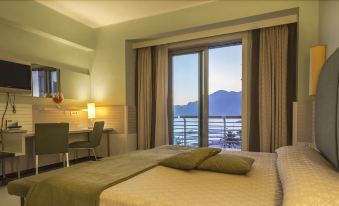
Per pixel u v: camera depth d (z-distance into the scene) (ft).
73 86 13.67
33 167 11.51
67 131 10.32
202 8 11.39
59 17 12.20
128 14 12.63
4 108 10.16
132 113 14.06
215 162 5.24
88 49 14.46
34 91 11.48
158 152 7.47
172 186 4.15
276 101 10.40
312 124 8.93
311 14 9.23
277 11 9.84
